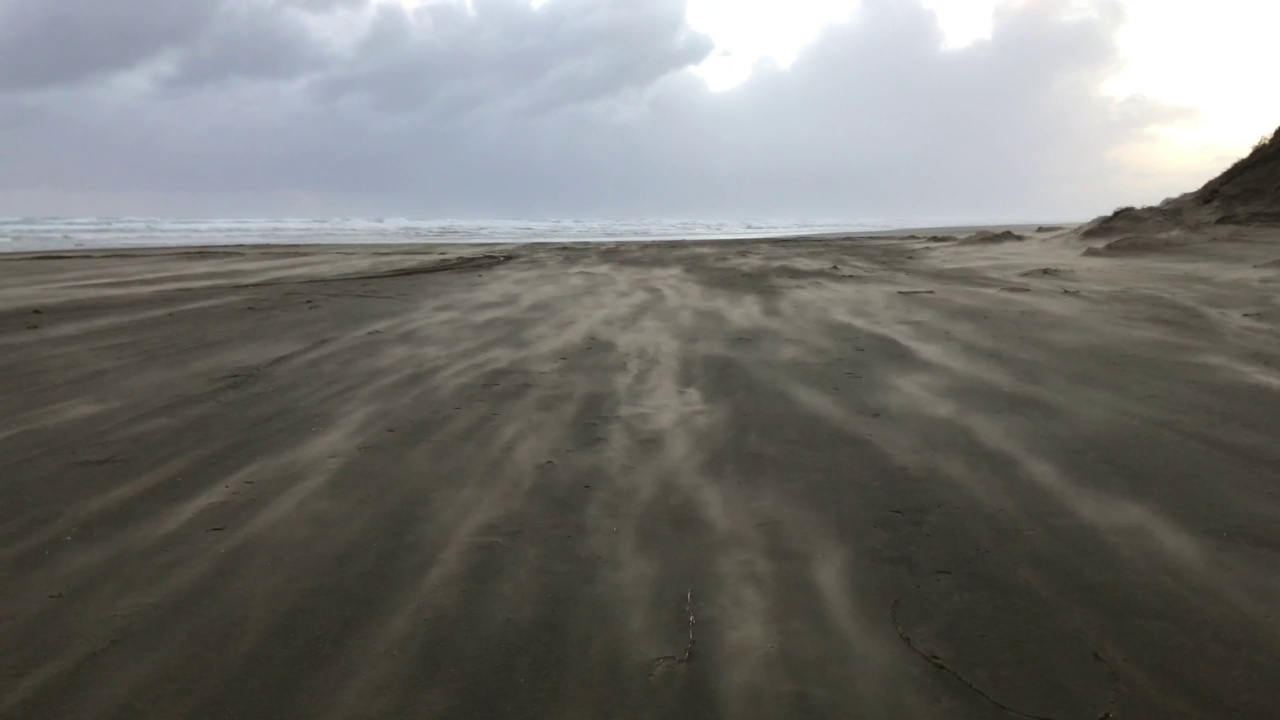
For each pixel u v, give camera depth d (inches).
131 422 116.8
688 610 68.1
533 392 133.0
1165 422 111.5
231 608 68.0
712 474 97.9
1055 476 94.5
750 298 228.2
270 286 256.2
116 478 96.0
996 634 64.0
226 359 154.8
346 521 84.9
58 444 107.3
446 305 218.8
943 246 441.7
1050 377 135.8
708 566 75.6
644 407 124.6
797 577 73.4
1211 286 223.8
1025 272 278.1
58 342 168.4
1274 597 68.0
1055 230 546.6
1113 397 123.6
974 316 191.5
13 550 77.9
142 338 173.3
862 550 78.4
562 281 273.1
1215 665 59.4
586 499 90.9
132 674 59.1
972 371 141.3
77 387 134.7
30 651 61.7
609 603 69.2
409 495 91.7
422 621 66.2
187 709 55.3
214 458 102.9
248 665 60.3
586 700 56.4
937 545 79.0
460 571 74.5
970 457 101.2
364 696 56.8
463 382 138.9
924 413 119.0
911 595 70.1
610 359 156.0
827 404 124.5
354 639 63.7
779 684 58.1
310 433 112.8
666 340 172.9
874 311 202.5
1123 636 63.1
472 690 57.6
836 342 167.2
